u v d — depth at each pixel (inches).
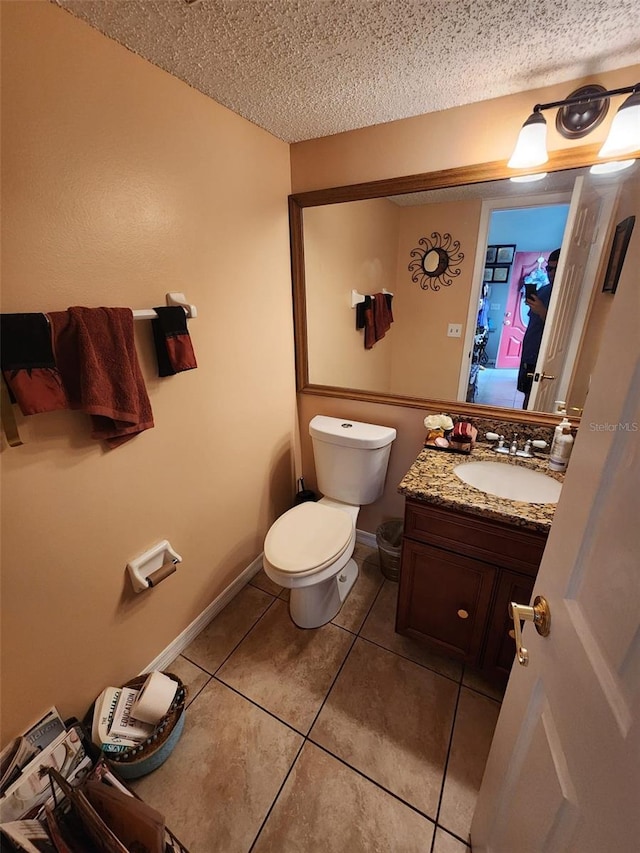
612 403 20.1
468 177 54.7
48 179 35.5
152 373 49.2
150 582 51.4
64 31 34.4
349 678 57.9
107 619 49.2
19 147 33.1
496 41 38.8
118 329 40.8
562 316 55.1
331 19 35.3
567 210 51.4
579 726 19.9
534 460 57.8
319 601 64.9
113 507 47.1
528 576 46.8
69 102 35.8
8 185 32.9
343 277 69.5
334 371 77.0
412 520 52.2
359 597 73.2
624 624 17.2
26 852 32.9
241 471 69.6
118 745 45.0
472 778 45.9
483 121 51.9
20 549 38.4
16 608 39.2
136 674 55.2
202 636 65.3
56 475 40.3
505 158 52.2
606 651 18.4
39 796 38.8
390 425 74.0
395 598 72.9
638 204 46.9
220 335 59.1
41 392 34.9
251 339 65.9
